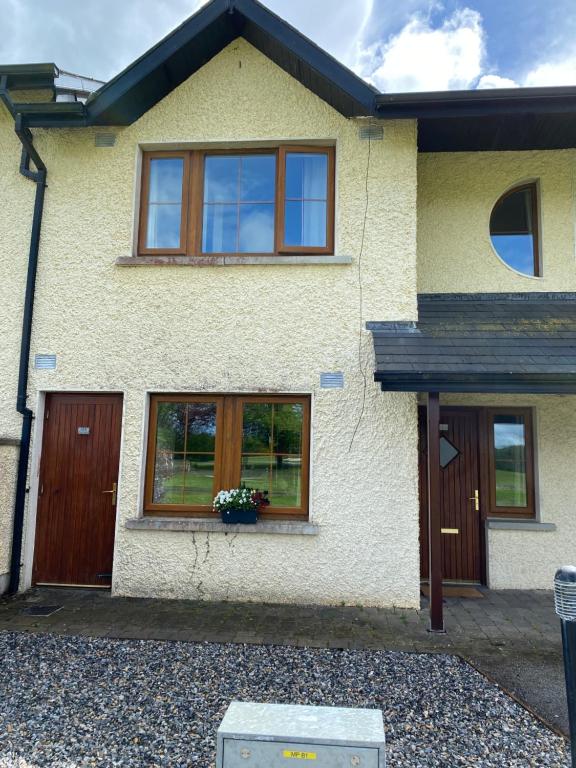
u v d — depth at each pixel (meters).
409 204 6.39
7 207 6.83
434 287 7.30
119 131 6.79
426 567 7.10
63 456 6.55
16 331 6.63
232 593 5.99
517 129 6.72
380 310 6.29
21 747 3.17
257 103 6.66
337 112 6.56
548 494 6.90
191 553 6.07
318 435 6.14
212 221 6.76
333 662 4.44
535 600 6.30
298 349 6.30
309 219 6.61
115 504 6.41
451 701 3.80
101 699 3.76
